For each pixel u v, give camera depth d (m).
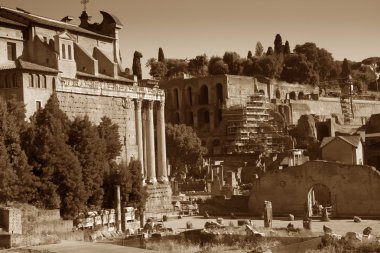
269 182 137.38
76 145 100.12
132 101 140.12
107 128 113.62
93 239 77.81
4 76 113.75
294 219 127.25
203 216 135.00
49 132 95.38
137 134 140.88
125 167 107.75
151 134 147.50
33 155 93.88
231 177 183.00
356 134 197.62
